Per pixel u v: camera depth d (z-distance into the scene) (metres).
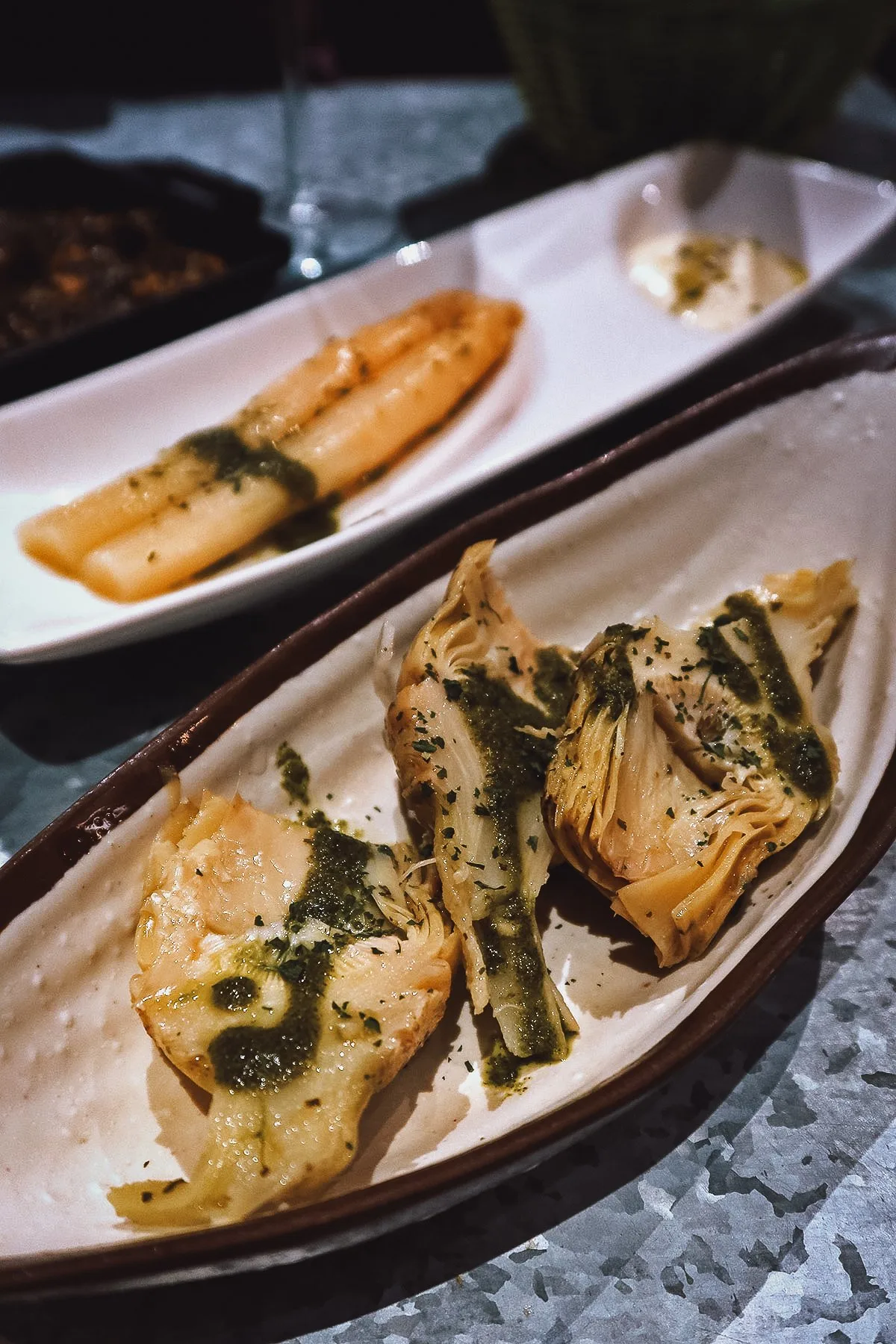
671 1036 0.16
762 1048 0.19
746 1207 0.17
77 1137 0.17
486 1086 0.18
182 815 0.19
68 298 0.32
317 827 0.20
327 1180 0.16
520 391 0.30
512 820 0.19
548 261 0.33
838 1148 0.18
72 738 0.23
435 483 0.28
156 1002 0.17
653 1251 0.17
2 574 0.25
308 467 0.27
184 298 0.30
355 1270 0.16
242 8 0.51
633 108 0.37
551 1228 0.17
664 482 0.24
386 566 0.27
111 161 0.39
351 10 0.54
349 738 0.21
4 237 0.34
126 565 0.24
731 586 0.24
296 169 0.40
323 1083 0.16
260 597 0.24
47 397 0.27
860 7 0.34
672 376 0.28
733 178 0.36
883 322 0.34
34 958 0.17
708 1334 0.16
